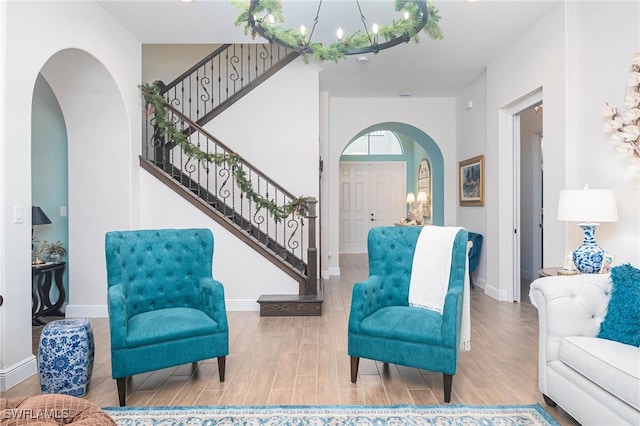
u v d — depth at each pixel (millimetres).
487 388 2564
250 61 6055
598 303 2254
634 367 1734
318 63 5328
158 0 3633
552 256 3818
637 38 2865
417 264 2918
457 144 6789
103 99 4125
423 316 2555
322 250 6691
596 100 3295
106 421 1447
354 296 2664
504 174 4953
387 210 10336
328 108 6633
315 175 5355
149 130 5484
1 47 2596
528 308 4574
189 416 2209
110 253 2662
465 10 3805
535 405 2334
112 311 2346
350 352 2645
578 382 2018
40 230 4387
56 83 3959
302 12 3842
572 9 3564
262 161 5359
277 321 4141
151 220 4535
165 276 2949
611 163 3131
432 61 5168
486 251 5465
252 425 2115
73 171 4207
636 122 2836
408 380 2703
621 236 3031
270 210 4668
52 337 2426
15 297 2660
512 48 4586
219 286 2756
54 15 3107
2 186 2582
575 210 2861
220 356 2674
